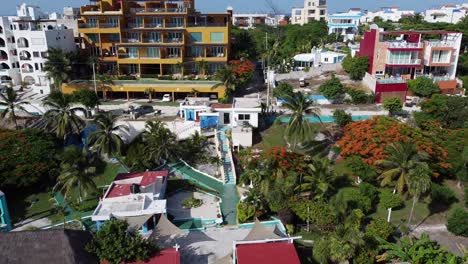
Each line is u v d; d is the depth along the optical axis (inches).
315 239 1307.8
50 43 2940.5
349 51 3722.9
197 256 1252.5
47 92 2854.3
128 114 2395.4
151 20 2947.8
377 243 1263.5
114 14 2874.0
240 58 3144.7
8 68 3262.8
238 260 1098.1
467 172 1722.4
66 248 1079.0
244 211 1464.1
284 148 1911.9
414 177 1408.7
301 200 1461.6
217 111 2198.6
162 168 1909.4
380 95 2591.0
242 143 2037.4
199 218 1519.4
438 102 2190.0
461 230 1398.9
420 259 1173.1
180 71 2955.2
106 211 1369.3
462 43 3791.8
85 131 2143.2
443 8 6525.6
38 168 1765.5
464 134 1900.8
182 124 2196.1
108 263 1082.7
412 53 2785.4
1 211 1469.0
